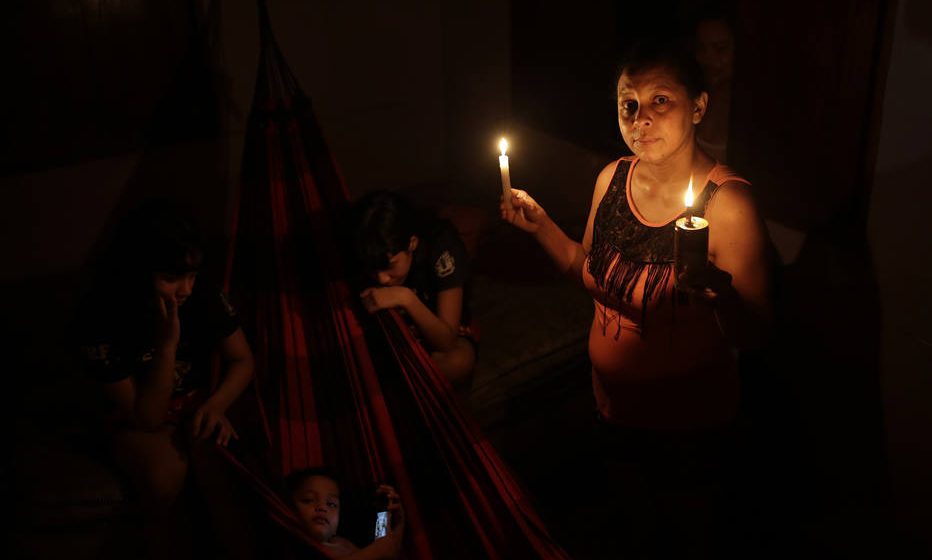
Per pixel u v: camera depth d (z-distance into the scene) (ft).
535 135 12.10
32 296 10.57
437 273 8.53
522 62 11.87
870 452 8.99
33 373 9.56
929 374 8.05
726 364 7.38
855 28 7.95
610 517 9.53
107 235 11.09
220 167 11.47
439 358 8.82
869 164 8.27
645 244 7.01
